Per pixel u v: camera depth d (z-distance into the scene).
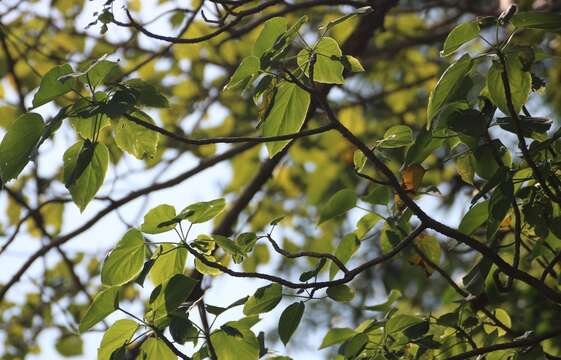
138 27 3.60
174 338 3.34
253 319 3.42
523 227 3.64
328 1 4.31
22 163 3.33
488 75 3.37
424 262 3.75
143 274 3.34
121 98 3.33
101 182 3.38
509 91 3.34
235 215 4.67
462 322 3.62
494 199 3.42
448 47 3.35
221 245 3.42
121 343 3.38
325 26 3.36
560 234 3.49
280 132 3.43
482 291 3.61
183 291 3.36
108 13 3.57
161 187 4.56
